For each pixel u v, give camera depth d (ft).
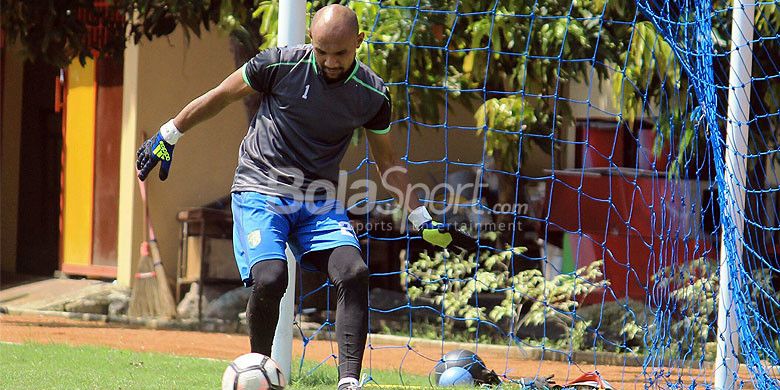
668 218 123.95
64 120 178.19
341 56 55.26
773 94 119.96
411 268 142.10
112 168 171.01
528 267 150.61
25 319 147.43
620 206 137.80
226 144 168.55
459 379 83.82
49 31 145.79
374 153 62.08
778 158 131.13
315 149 57.93
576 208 141.59
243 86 57.93
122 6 147.43
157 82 163.32
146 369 86.94
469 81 123.85
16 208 190.29
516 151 122.72
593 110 160.35
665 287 107.96
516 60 122.31
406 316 150.92
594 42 115.14
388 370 101.65
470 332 139.74
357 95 57.72
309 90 56.80
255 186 57.72
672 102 110.93
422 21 112.47
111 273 169.17
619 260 135.95
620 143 159.53
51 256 184.96
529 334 137.08
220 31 135.33
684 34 98.53
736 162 80.38
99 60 172.76
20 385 73.46
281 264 56.13
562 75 118.73
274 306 56.13
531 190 157.99
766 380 79.56
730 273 79.05
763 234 127.65
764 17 113.39
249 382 53.42
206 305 152.25
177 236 162.30
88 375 80.84
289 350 81.76
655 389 87.66
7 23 147.02
